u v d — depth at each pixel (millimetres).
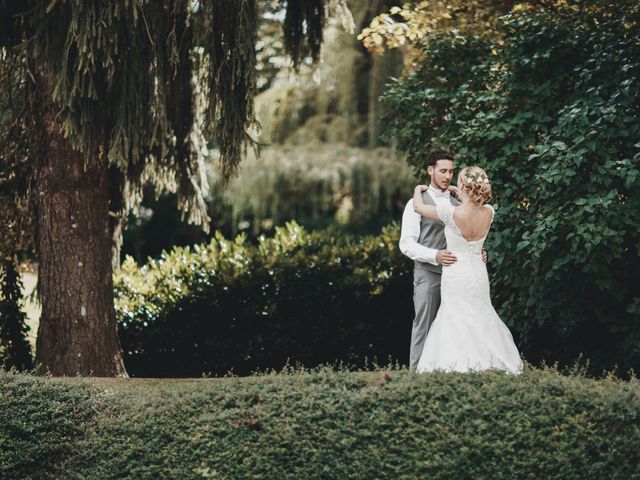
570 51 7023
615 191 6164
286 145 16609
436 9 8578
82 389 5508
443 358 5145
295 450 4652
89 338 7395
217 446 4812
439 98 7531
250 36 7039
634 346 6676
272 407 4836
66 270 7414
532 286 6754
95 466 5090
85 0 6461
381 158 15938
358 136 16281
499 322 5285
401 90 7867
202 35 7047
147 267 9961
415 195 5590
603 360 6965
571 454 4246
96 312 7461
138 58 6875
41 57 6695
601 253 6281
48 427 5227
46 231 7469
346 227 16734
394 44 8430
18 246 8508
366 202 16062
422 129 7785
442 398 4586
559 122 6625
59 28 6668
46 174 7473
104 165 7633
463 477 4344
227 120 7078
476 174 5195
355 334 9250
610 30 7051
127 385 6258
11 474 5156
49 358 7355
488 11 8531
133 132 6852
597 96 6586
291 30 8469
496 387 4559
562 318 6898
